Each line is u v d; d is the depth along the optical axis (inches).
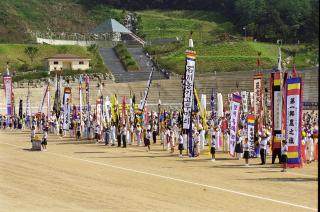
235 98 2753.4
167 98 6358.3
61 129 4121.6
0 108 5900.6
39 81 6860.2
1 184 2030.0
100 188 1964.8
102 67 7608.3
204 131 3216.0
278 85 2564.0
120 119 3590.1
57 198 1791.3
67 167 2460.6
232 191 1914.4
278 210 1632.6
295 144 2422.5
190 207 1672.0
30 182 2076.8
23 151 3112.7
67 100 4126.5
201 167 2471.7
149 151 3115.2
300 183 2066.9
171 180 2128.4
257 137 2812.5
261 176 2222.0
